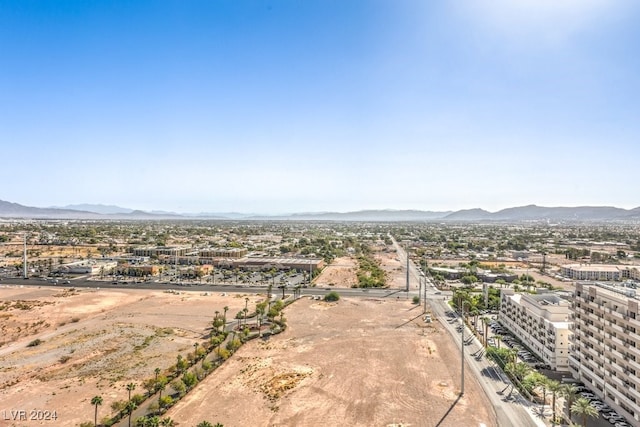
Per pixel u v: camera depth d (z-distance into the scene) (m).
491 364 112.50
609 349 91.81
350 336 136.88
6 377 101.88
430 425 79.94
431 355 118.88
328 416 82.88
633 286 103.19
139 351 120.38
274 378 101.44
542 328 121.31
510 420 82.38
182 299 194.00
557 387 84.94
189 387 95.38
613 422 84.50
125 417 82.06
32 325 148.38
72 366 109.06
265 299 192.88
